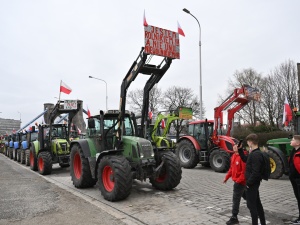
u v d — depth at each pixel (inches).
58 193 310.3
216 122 507.2
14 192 314.5
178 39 294.0
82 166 324.8
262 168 172.1
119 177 259.9
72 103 528.4
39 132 515.2
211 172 472.1
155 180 315.3
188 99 1931.6
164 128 593.9
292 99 1284.4
